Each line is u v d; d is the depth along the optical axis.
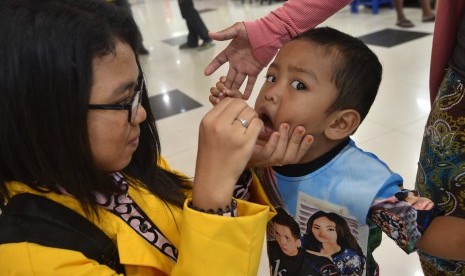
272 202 0.73
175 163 2.05
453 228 0.61
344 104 0.63
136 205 0.61
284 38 0.82
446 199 0.77
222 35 0.81
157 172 0.71
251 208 0.55
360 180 0.63
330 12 0.82
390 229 0.60
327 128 0.64
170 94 2.94
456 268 0.83
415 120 2.16
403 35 3.61
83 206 0.53
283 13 0.81
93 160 0.49
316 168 0.67
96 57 0.45
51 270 0.49
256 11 6.09
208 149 0.52
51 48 0.42
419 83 2.59
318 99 0.62
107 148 0.49
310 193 0.67
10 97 0.43
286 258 0.77
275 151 0.60
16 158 0.48
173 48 4.38
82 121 0.45
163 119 2.54
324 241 0.70
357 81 0.62
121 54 0.48
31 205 0.52
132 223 0.60
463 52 0.71
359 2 5.02
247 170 0.69
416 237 0.60
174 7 7.63
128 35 0.50
